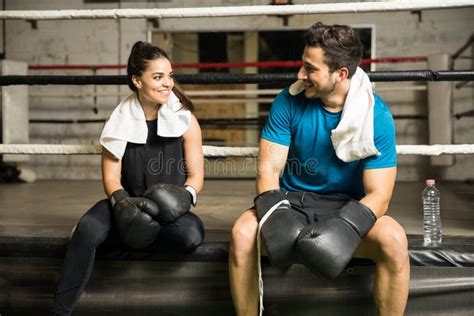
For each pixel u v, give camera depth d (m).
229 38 5.99
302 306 1.68
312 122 1.61
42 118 5.40
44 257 1.76
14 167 4.88
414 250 1.62
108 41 5.30
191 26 5.22
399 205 2.96
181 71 5.74
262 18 5.14
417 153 1.77
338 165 1.61
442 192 3.81
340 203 1.61
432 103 4.76
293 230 1.42
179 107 1.71
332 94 1.56
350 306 1.66
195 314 1.73
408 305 1.66
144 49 1.62
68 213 2.58
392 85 5.13
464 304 1.64
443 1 1.79
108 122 1.70
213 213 2.63
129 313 1.75
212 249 1.67
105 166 1.69
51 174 5.39
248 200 3.26
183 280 1.72
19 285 1.79
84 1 5.26
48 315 1.78
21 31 5.36
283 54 5.80
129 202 1.53
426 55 5.05
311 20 5.11
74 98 5.35
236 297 1.55
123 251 1.70
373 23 5.09
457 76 1.75
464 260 1.61
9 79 1.90
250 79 1.83
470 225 2.10
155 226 1.51
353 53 1.51
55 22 5.32
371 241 1.47
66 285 1.53
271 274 1.67
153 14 1.91
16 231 1.88
